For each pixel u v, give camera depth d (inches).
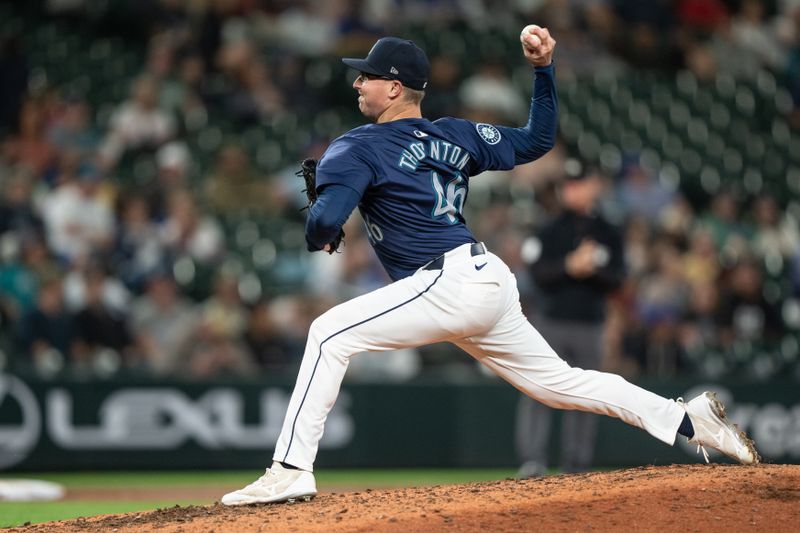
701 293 1712.6
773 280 1915.6
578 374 683.4
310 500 669.3
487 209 1704.0
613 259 1120.2
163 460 1342.3
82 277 1446.9
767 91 2440.9
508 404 1443.2
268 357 1451.8
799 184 2283.5
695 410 695.1
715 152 2247.8
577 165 1130.7
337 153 642.2
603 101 2225.6
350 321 649.0
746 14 2516.0
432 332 650.2
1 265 1441.9
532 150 700.7
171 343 1440.7
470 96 1994.3
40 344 1370.6
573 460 1129.4
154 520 660.7
